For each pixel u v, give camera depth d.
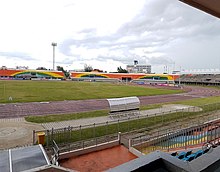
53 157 9.84
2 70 82.38
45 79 88.06
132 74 100.19
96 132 14.84
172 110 23.98
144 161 1.54
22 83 60.97
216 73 101.81
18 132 14.67
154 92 48.94
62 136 13.57
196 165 1.50
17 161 7.20
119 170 1.43
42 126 16.41
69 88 51.19
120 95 39.97
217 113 22.45
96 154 11.46
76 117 19.81
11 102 28.92
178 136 13.36
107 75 98.38
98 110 24.19
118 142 12.89
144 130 15.62
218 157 1.64
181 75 109.44
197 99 37.00
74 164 10.22
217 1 2.31
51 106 26.73
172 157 1.62
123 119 18.83
